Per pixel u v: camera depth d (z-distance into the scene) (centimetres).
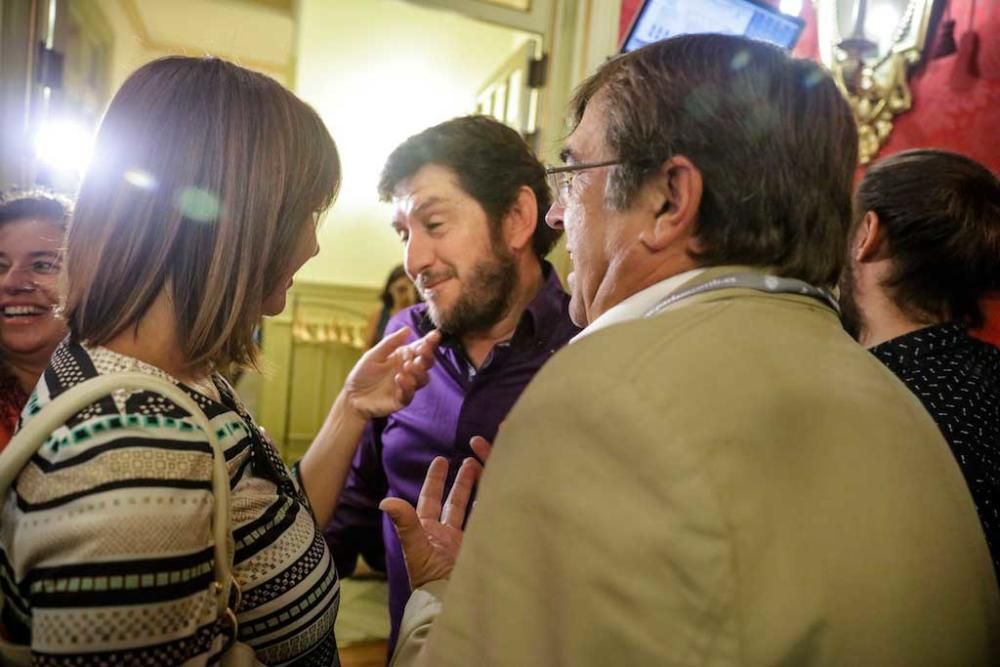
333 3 429
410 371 112
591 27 232
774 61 55
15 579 52
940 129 175
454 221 116
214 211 61
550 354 119
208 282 61
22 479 52
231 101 63
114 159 60
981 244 88
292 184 66
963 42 170
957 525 47
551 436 43
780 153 52
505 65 272
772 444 41
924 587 43
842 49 188
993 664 47
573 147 64
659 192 56
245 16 379
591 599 39
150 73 63
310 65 449
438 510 88
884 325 94
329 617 71
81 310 60
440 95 474
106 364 58
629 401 41
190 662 53
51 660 48
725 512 38
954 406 80
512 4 239
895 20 182
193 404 58
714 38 57
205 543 55
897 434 47
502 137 119
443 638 46
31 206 105
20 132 173
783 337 48
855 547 41
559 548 41
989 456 76
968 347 88
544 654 41
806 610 38
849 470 43
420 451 124
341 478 113
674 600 38
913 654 42
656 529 38
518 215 119
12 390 107
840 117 56
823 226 54
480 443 93
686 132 54
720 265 54
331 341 445
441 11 231
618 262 59
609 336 46
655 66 57
